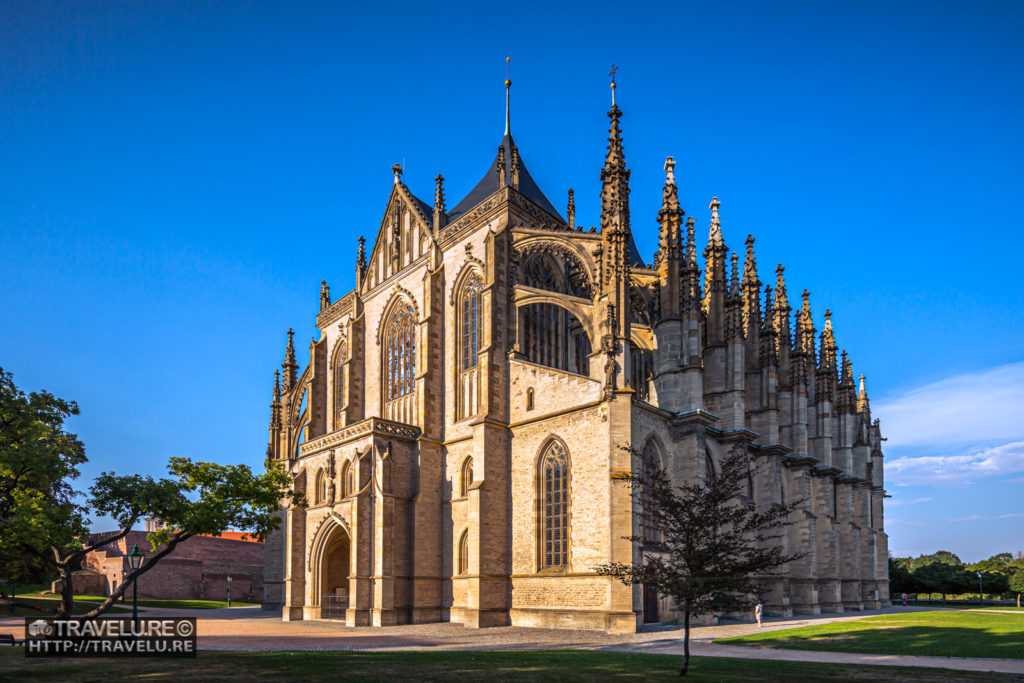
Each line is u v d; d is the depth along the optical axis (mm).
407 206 74125
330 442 65562
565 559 51375
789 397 75375
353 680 24000
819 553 75625
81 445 51938
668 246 59250
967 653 33219
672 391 56625
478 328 62531
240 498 37781
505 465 56719
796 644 37938
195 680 23891
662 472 31094
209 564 105312
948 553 187750
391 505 58219
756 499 66938
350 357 75812
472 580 53562
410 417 68938
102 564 101750
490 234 60625
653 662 29906
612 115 57156
